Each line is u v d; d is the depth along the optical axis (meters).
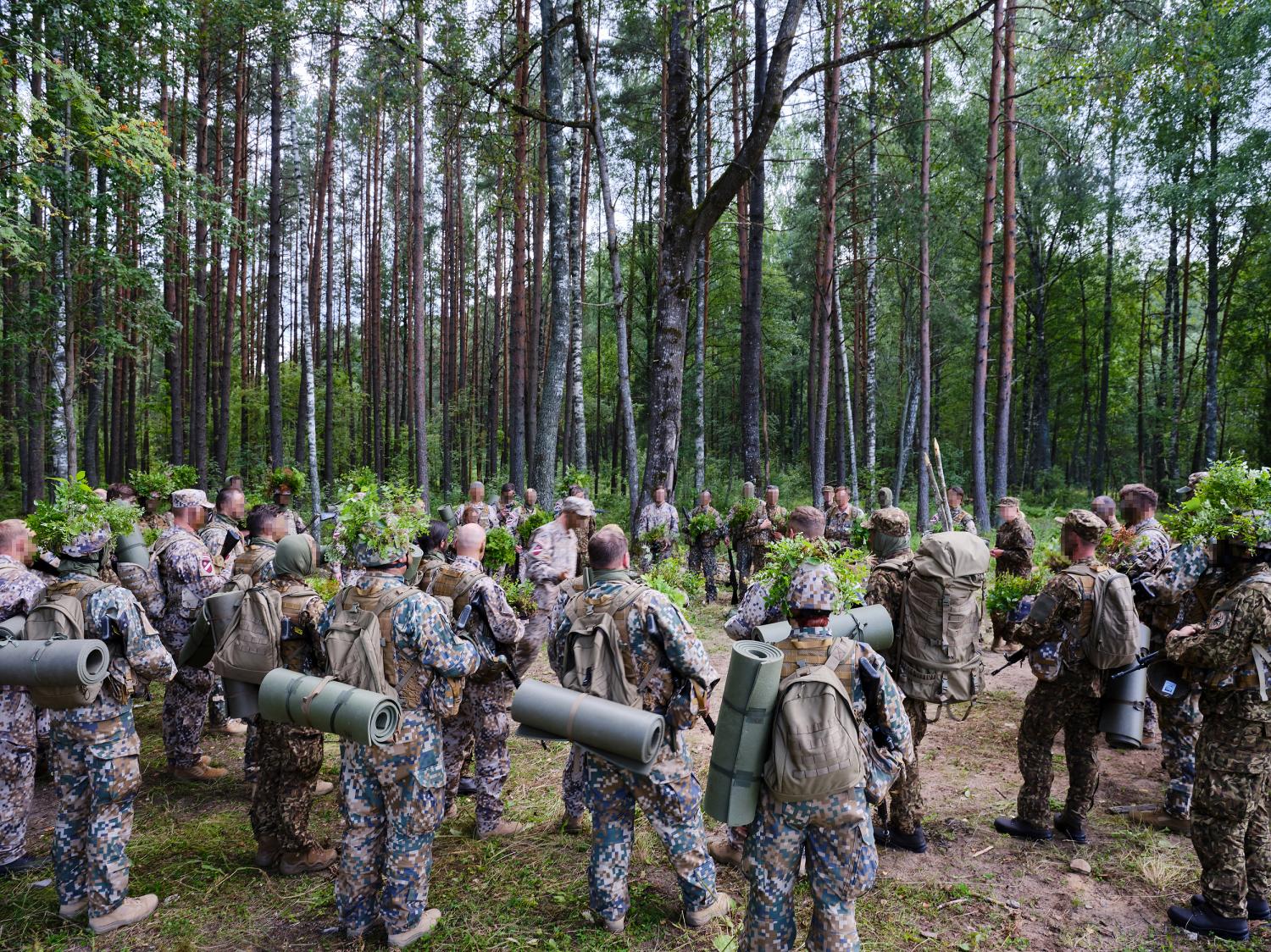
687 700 3.11
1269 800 3.38
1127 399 34.88
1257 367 26.45
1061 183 23.19
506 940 3.19
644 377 33.53
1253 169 19.44
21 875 3.78
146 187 10.90
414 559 4.83
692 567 11.16
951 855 3.90
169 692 4.93
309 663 3.86
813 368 21.42
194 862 3.89
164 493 8.05
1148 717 5.45
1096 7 9.59
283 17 10.63
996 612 4.63
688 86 9.00
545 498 13.07
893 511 4.25
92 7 10.38
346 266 36.19
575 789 4.15
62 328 11.05
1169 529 4.06
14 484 22.83
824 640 2.60
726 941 3.11
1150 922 3.32
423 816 3.15
